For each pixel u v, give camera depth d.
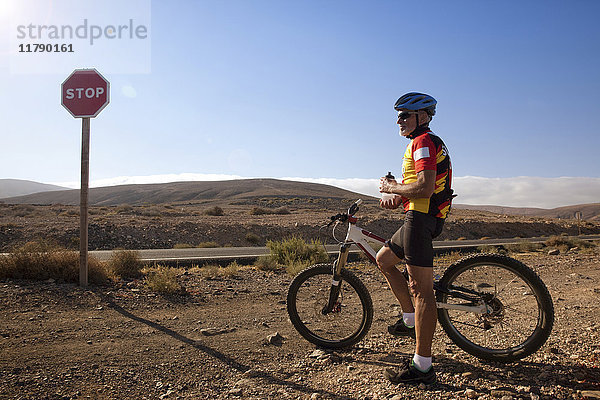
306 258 10.69
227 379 3.38
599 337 3.94
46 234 19.83
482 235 38.06
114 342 4.17
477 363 3.42
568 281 8.29
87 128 6.42
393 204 3.47
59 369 3.43
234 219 32.97
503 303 3.53
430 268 3.17
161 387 3.21
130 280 7.24
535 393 2.78
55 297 5.69
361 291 3.99
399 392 2.95
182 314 5.38
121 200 185.12
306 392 3.08
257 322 5.06
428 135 3.12
